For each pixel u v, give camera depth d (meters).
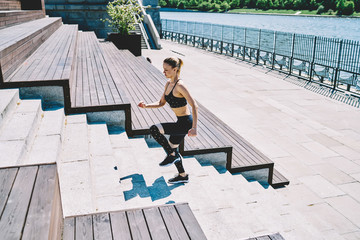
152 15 36.25
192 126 3.90
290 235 4.36
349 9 115.31
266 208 5.04
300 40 15.80
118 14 16.64
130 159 4.67
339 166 7.03
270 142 8.22
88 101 5.59
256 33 19.55
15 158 3.09
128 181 4.14
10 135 3.63
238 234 3.87
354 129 9.20
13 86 4.99
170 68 3.83
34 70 5.72
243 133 8.74
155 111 6.70
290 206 5.21
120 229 2.47
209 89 13.27
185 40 29.45
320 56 14.63
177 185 4.46
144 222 2.55
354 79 12.87
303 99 12.16
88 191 3.22
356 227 5.07
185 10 174.62
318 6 138.62
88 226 2.49
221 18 107.94
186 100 4.03
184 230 2.47
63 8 20.28
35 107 4.60
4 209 1.97
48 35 10.65
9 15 9.54
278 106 11.22
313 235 4.41
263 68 18.28
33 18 14.03
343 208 5.56
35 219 1.90
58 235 2.26
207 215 3.86
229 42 22.97
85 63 8.73
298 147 7.95
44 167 2.42
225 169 5.90
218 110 10.62
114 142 5.12
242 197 5.12
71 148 4.16
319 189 6.14
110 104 5.45
